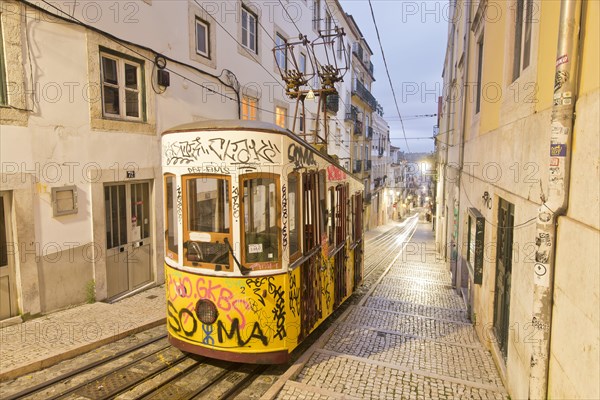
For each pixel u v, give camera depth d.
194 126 4.40
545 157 3.32
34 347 4.79
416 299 9.19
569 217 2.81
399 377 4.57
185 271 4.43
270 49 12.76
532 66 3.93
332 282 6.31
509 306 4.71
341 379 4.49
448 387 4.39
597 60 2.44
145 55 7.46
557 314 2.92
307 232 5.08
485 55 6.83
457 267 10.14
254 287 4.27
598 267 2.29
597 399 2.25
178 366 4.67
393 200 45.84
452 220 11.94
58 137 5.95
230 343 4.30
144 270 7.76
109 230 6.93
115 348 5.06
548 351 3.06
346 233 7.38
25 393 3.94
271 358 4.36
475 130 7.83
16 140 5.43
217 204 4.34
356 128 25.48
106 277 6.81
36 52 5.62
